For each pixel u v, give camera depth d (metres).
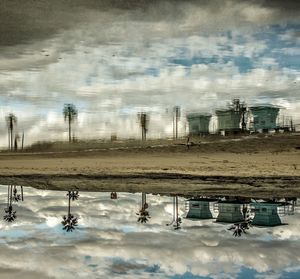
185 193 28.97
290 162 54.94
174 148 90.44
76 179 41.81
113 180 39.56
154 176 41.97
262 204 23.11
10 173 52.28
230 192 28.70
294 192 28.06
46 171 53.28
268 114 97.06
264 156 69.75
